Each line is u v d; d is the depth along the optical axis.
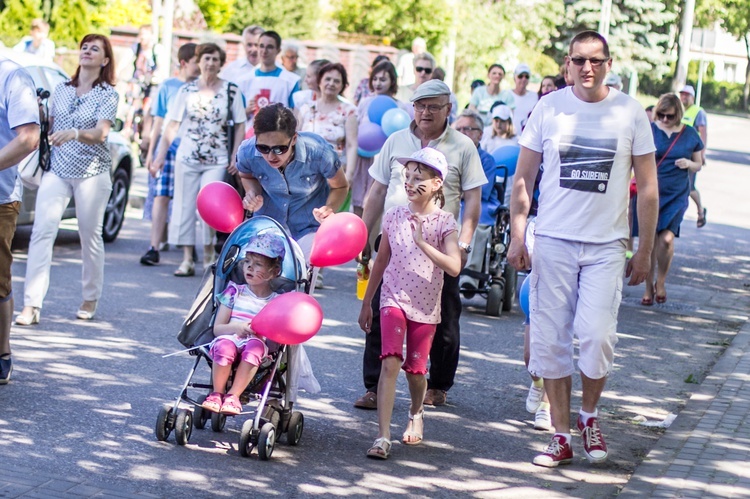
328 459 7.95
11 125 8.66
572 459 8.27
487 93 20.64
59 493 6.82
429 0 44.97
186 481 7.25
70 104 11.38
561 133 7.96
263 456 7.76
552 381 8.14
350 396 9.73
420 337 8.22
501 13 48.69
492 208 13.61
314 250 8.09
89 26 33.59
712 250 21.31
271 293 8.09
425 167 8.05
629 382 10.75
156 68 26.94
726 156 49.38
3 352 9.20
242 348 7.77
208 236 15.13
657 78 43.25
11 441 7.77
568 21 48.12
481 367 11.08
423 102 8.94
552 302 8.05
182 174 14.60
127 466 7.45
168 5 26.47
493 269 13.88
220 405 7.70
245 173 8.62
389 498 7.21
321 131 14.23
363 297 9.21
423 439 8.61
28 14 32.22
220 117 14.48
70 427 8.20
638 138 7.94
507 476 7.82
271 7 46.28
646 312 14.61
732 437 8.66
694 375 11.18
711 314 14.77
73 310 12.17
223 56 14.55
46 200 11.34
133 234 18.34
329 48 38.47
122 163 17.25
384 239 8.27
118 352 10.54
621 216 7.96
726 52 116.94
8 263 9.07
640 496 7.24
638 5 42.09
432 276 8.13
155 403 9.01
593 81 7.84
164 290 13.73
